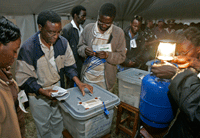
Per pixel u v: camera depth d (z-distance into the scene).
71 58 1.37
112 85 1.79
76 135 1.12
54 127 1.46
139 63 2.47
